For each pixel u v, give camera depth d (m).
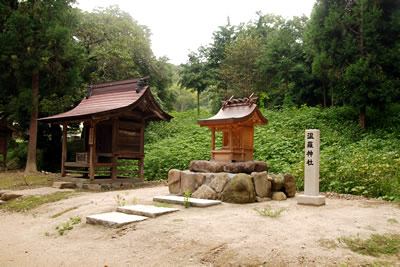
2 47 14.97
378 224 5.15
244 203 6.98
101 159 11.65
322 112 17.94
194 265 4.10
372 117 15.73
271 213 5.88
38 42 15.63
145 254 4.52
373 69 14.38
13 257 4.74
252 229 5.01
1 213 7.89
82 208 7.16
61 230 5.80
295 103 22.55
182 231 5.05
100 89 12.39
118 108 10.10
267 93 24.39
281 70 21.80
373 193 8.04
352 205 6.82
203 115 23.92
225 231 4.96
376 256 4.04
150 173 13.12
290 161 11.59
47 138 21.53
